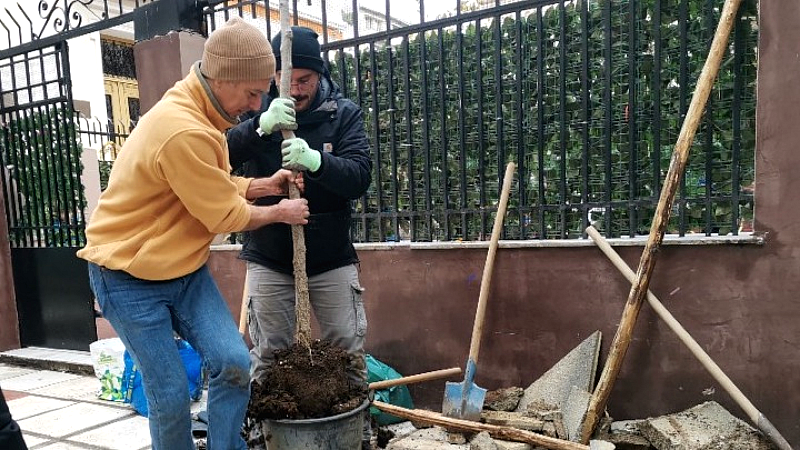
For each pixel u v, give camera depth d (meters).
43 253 4.57
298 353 2.18
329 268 2.45
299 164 2.11
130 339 1.91
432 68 3.24
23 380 4.08
